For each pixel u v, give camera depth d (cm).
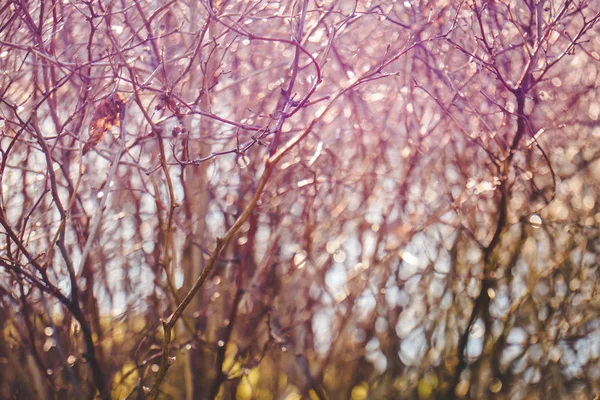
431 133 468
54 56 350
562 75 469
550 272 501
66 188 446
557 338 505
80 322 408
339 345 503
